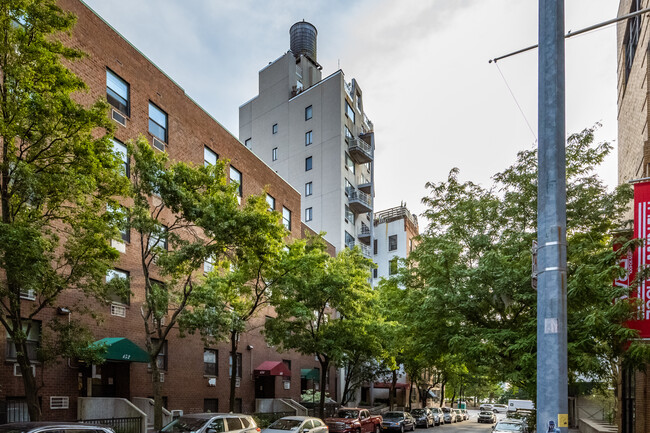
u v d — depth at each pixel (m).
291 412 28.08
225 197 14.88
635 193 11.21
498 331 15.23
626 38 25.11
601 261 11.05
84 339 12.19
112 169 11.96
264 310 31.11
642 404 15.77
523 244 15.14
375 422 27.16
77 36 18.47
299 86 57.34
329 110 50.53
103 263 12.39
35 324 15.72
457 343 15.54
